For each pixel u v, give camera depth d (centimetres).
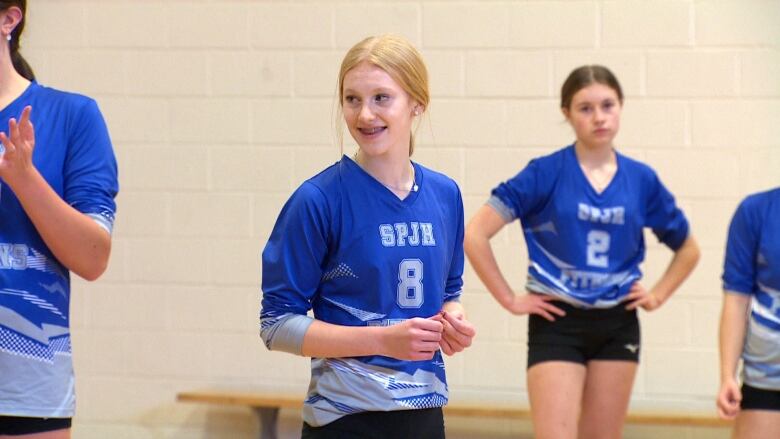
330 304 736
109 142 775
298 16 1518
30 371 709
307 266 725
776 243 1059
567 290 1200
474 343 1505
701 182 1466
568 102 1226
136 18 1541
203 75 1532
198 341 1543
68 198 740
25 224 713
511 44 1486
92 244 724
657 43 1466
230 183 1532
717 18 1459
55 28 1550
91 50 1548
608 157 1238
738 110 1459
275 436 1520
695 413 1427
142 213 1545
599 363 1210
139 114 1542
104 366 1555
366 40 742
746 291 1091
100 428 1558
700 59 1461
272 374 1538
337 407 717
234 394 1489
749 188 1459
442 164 1499
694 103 1464
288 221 727
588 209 1210
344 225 723
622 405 1216
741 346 1084
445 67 1495
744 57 1455
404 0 1500
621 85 1473
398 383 719
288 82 1520
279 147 1525
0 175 674
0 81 746
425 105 758
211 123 1532
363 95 720
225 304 1538
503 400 1493
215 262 1538
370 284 723
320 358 739
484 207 1255
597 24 1473
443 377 757
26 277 711
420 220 743
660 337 1479
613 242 1217
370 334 695
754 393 1063
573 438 1179
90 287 1554
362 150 754
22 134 665
